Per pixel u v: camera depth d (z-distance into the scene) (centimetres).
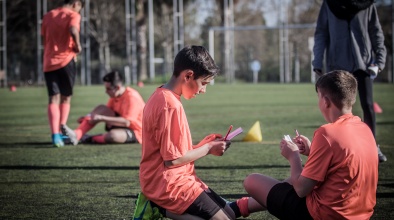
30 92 2556
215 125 1066
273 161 648
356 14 630
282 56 3697
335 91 334
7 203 468
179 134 343
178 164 345
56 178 568
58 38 805
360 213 327
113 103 834
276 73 4091
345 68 633
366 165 323
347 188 321
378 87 2539
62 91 818
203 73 350
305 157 673
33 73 3969
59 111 819
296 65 3753
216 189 507
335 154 320
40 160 674
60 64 803
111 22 4159
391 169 594
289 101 1755
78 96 2141
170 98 348
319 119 1145
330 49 645
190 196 342
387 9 3225
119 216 425
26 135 929
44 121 1184
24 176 580
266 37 4584
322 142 323
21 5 3850
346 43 633
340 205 322
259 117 1216
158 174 346
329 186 324
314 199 329
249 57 4088
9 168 624
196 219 343
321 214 327
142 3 3997
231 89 2677
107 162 657
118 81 816
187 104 1673
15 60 3928
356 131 327
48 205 460
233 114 1306
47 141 852
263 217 423
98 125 1096
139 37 3991
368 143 327
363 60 631
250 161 650
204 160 662
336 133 323
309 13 4259
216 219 342
